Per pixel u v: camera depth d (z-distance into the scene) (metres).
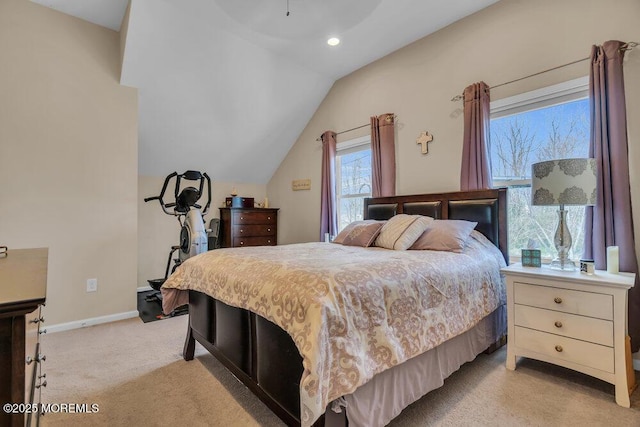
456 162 3.03
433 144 3.20
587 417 1.55
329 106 4.41
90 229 2.98
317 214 4.66
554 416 1.56
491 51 2.79
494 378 1.93
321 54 3.62
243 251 2.20
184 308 3.41
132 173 3.22
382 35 3.23
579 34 2.31
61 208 2.83
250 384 1.58
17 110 2.65
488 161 2.72
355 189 4.22
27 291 0.76
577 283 1.79
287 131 4.72
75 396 1.77
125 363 2.18
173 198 4.56
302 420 1.06
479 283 2.04
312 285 1.28
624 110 2.03
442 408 1.62
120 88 3.16
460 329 1.78
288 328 1.23
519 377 1.95
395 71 3.55
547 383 1.87
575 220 2.44
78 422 1.54
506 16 2.69
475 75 2.89
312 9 2.78
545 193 1.96
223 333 1.82
